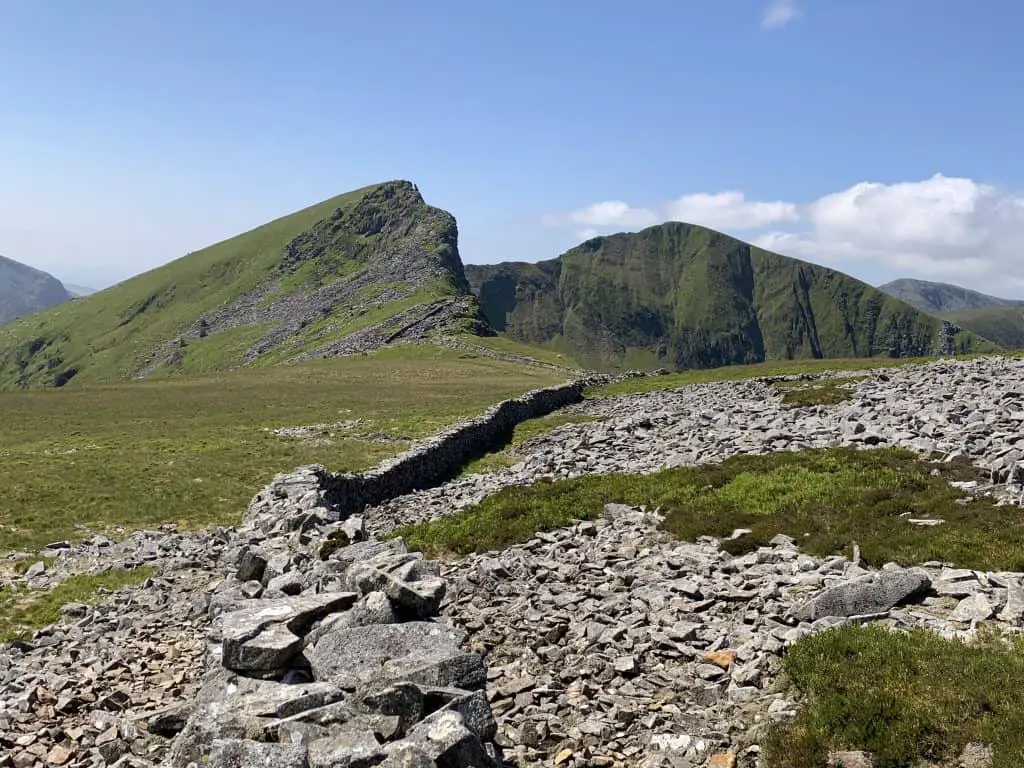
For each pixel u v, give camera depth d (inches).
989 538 709.3
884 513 842.8
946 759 397.4
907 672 463.2
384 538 1095.0
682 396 2596.0
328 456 2089.1
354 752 353.4
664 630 603.5
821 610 589.3
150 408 3420.3
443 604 737.0
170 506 1530.5
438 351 6082.7
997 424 1128.8
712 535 880.9
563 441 1915.6
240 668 462.6
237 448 2240.4
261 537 1034.7
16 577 1082.1
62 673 671.1
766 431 1430.9
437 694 427.5
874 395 1686.8
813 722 435.8
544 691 533.3
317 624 520.1
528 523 1011.9
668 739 460.1
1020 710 407.8
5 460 2098.9
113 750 492.7
